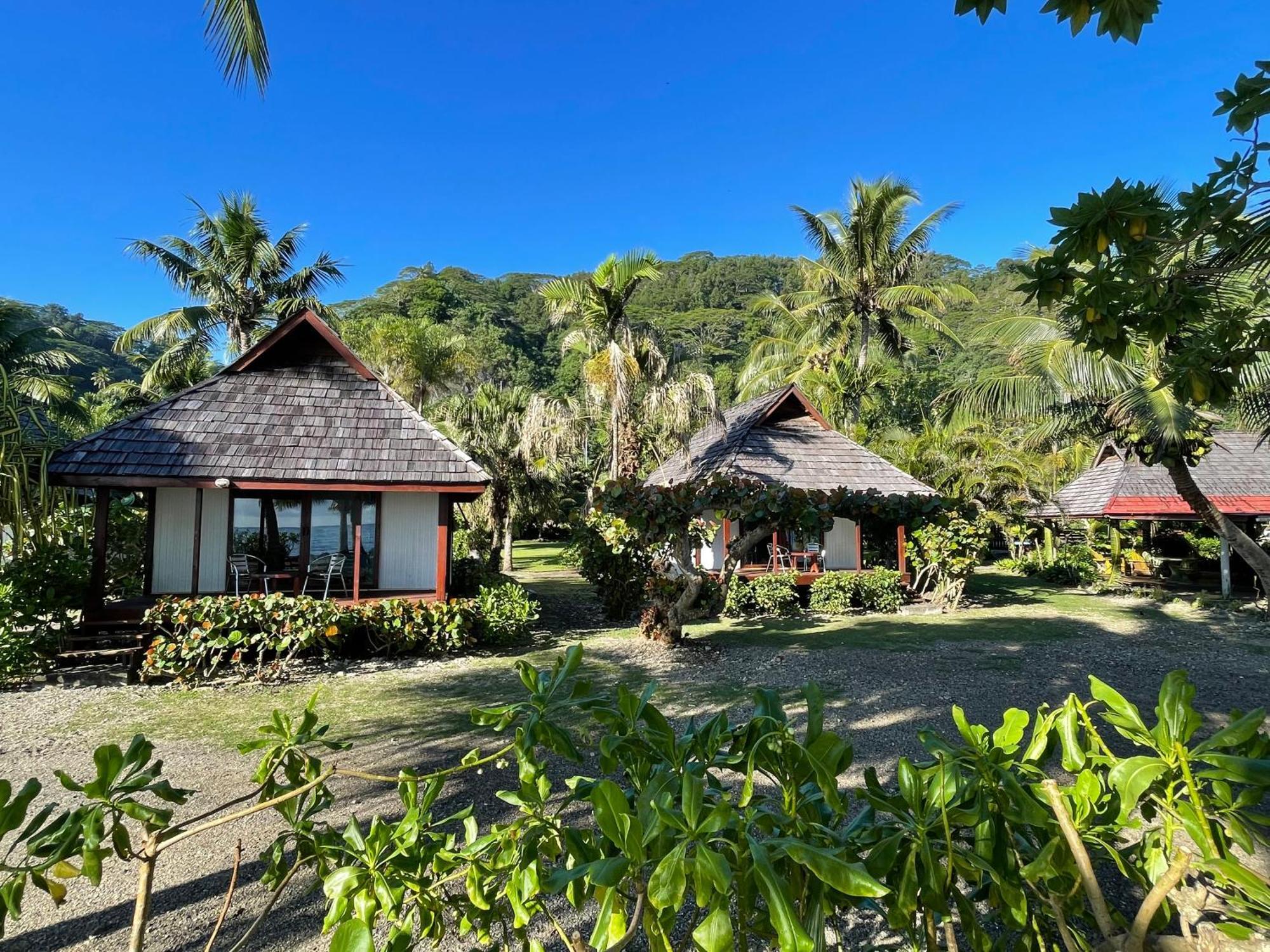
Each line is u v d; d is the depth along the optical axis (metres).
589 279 16.17
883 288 26.98
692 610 10.70
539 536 48.88
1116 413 10.73
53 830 1.56
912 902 1.51
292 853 4.12
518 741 1.83
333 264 26.95
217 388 11.77
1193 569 19.58
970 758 1.73
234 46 5.05
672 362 17.45
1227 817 1.56
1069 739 1.73
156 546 11.38
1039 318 12.27
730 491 9.57
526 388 27.89
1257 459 18.16
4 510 8.81
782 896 1.31
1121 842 2.02
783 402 17.95
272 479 10.68
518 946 3.07
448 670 9.51
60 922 3.46
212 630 8.95
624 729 1.81
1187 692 1.58
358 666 9.73
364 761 5.87
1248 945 1.39
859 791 1.71
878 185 25.91
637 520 9.77
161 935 3.33
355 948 1.44
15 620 8.57
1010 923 1.70
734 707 7.40
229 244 25.02
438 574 11.65
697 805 1.46
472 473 11.74
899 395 37.28
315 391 12.27
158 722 7.04
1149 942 1.50
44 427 10.90
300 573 11.70
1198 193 2.67
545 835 1.80
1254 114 2.54
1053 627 12.88
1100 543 20.48
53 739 6.49
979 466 21.98
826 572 15.46
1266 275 3.92
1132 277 2.92
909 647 10.93
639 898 1.56
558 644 11.41
